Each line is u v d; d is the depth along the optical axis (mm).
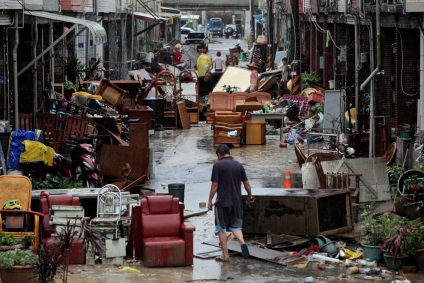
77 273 25375
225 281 24797
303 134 51281
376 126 44406
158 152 48000
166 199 26734
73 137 41969
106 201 27906
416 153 36594
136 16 89812
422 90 36688
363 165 33688
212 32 197250
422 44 36562
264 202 28719
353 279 25062
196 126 60406
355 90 48656
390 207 32531
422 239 26000
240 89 64375
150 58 91312
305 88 66000
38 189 32812
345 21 56406
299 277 25203
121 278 24953
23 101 49438
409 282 24297
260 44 96625
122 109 53219
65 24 58812
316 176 33312
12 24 41312
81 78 59906
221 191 26750
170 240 26203
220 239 26812
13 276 23469
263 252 27281
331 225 28469
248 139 50312
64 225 26156
